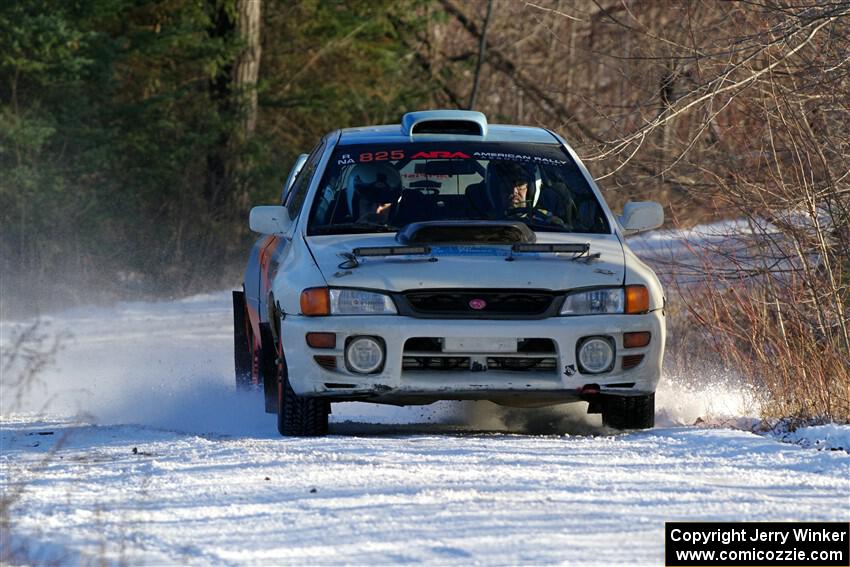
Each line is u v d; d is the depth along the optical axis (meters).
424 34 143.00
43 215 91.31
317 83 125.69
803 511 19.23
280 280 28.33
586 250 27.50
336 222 30.09
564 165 31.66
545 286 26.83
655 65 48.75
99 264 92.88
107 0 99.38
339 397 27.16
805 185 36.78
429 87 139.50
